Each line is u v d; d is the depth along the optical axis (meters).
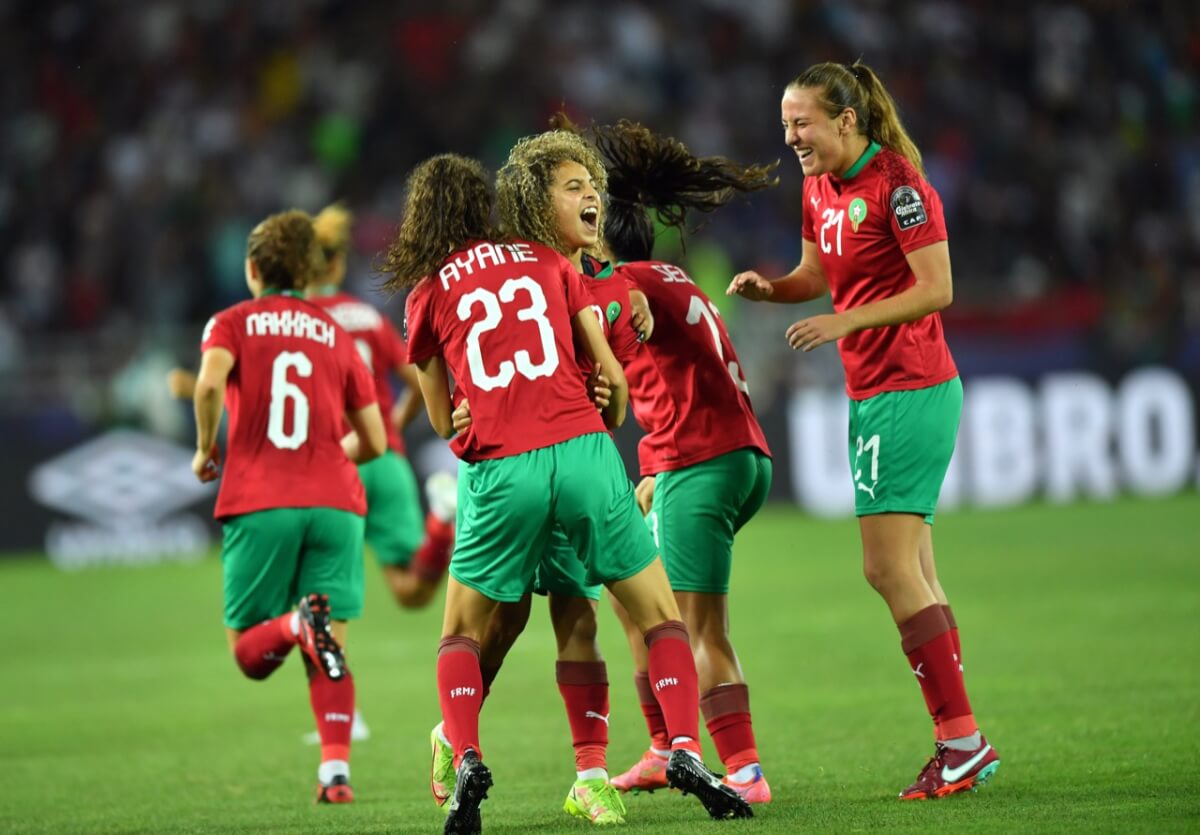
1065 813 15.67
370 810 18.95
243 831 17.50
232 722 27.77
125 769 23.19
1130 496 61.75
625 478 16.45
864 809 16.53
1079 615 34.50
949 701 17.41
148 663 35.62
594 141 19.31
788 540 53.81
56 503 57.97
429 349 16.86
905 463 17.88
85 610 45.22
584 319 16.70
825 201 18.47
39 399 58.84
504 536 16.12
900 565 17.80
